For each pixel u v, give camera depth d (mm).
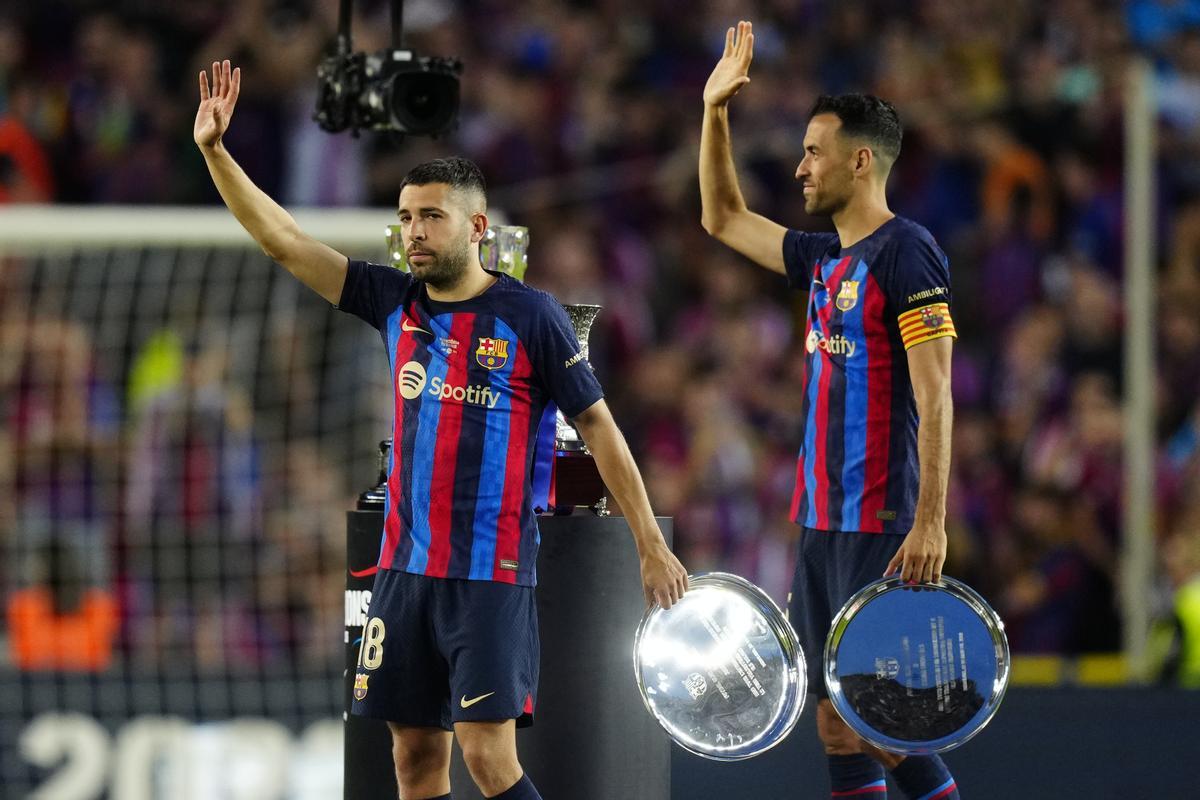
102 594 26734
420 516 12648
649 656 13062
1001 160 36656
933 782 13828
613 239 36188
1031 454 32375
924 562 12914
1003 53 38500
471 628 12445
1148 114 27016
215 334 28188
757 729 13109
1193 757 17000
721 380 33469
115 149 36156
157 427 27766
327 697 20516
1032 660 25953
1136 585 25250
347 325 28312
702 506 31297
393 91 17234
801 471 14258
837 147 13789
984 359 34062
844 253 13930
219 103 12883
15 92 36406
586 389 12766
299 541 27547
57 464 27484
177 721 20219
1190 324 35000
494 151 36844
